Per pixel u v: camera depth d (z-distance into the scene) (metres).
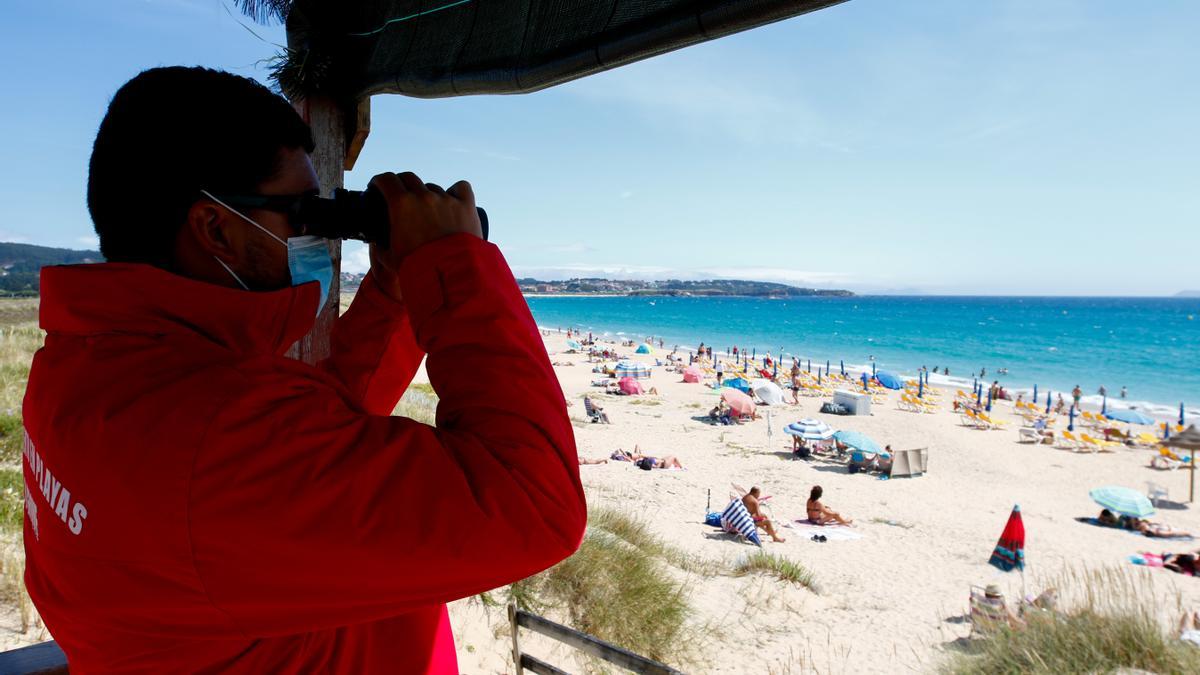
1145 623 6.41
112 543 0.65
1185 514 18.12
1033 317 149.88
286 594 0.66
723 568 10.52
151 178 0.76
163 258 0.81
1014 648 6.59
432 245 0.79
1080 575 12.59
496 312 0.77
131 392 0.67
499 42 1.81
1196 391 50.69
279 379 0.71
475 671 4.74
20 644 3.63
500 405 0.72
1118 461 23.97
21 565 4.38
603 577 6.73
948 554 13.75
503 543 0.66
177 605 0.66
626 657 1.97
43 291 0.77
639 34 1.47
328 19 2.22
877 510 17.28
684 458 22.38
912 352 77.06
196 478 0.62
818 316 156.12
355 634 0.81
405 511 0.64
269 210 0.80
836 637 8.29
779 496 18.38
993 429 29.53
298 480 0.63
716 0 1.32
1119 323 127.69
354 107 2.32
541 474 0.70
